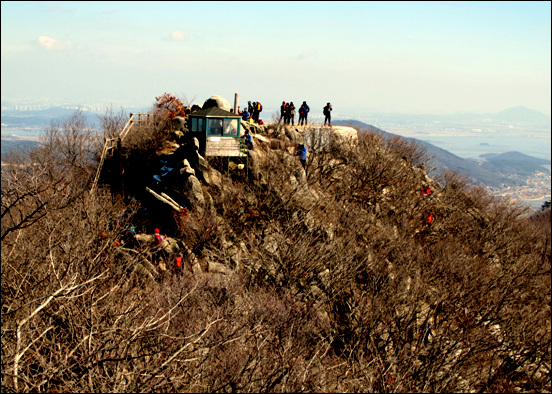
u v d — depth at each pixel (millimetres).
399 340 21625
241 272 24297
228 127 28797
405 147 48156
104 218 20656
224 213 27109
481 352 22734
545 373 23250
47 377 8836
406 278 27188
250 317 16688
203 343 12453
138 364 9961
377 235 31078
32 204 16422
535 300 31234
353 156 38625
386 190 37938
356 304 23906
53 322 11141
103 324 10992
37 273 12922
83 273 12352
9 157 33844
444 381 19578
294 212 28938
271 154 32688
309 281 24609
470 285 28156
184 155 29438
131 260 17688
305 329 19000
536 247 42312
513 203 49031
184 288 17844
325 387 13102
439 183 46406
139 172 31547
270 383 12023
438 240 35562
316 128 39844
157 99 38219
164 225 25938
